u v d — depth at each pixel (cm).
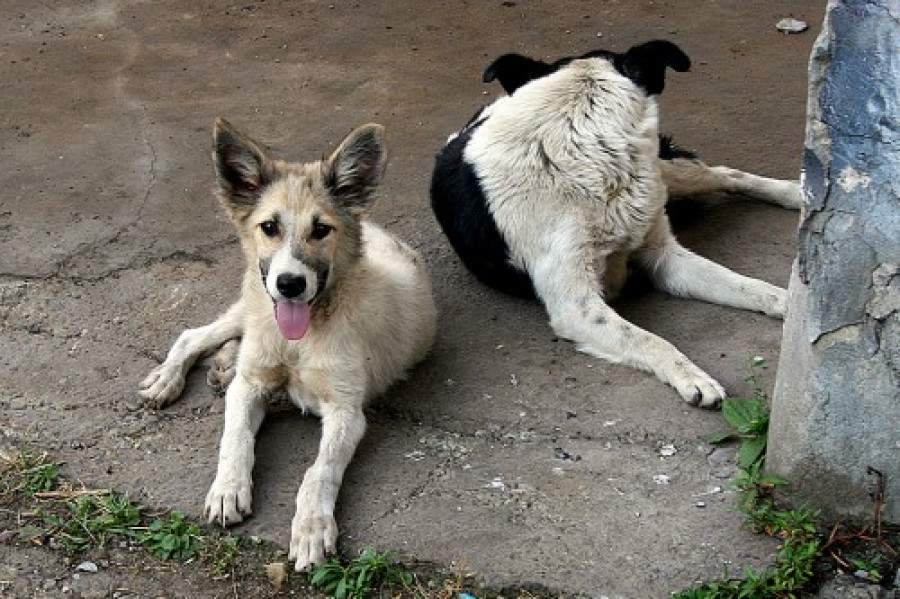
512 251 308
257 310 284
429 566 264
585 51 389
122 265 323
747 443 275
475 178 311
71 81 387
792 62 380
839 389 258
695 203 334
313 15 415
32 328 310
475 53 392
